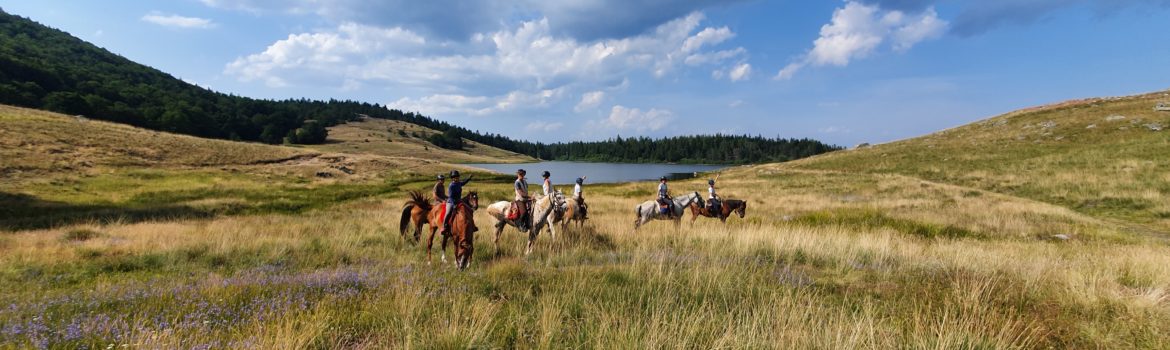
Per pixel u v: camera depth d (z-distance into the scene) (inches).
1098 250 469.4
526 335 198.4
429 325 202.2
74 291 277.9
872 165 1939.0
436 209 393.4
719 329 199.9
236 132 5275.6
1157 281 282.8
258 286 271.1
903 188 1272.1
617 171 4763.8
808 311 208.4
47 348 173.6
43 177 1142.3
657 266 322.3
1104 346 192.4
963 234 622.8
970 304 229.0
